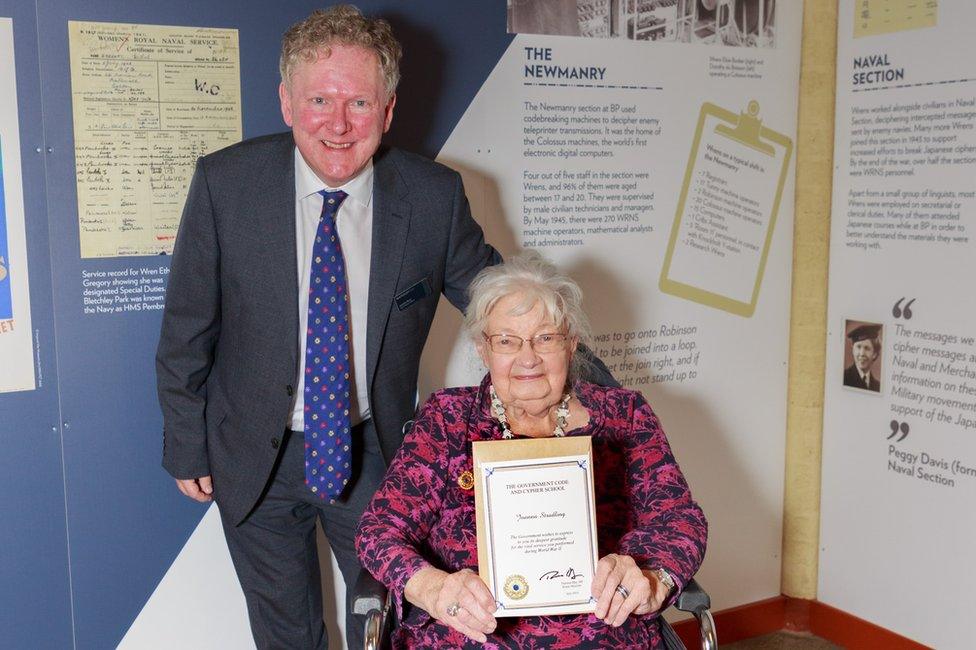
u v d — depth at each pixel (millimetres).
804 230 3084
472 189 2576
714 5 2859
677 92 2836
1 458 2162
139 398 2295
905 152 2783
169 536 2375
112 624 2338
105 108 2168
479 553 1527
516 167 2629
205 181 1964
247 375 2021
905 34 2758
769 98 2998
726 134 2941
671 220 2889
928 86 2699
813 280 3094
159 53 2201
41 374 2182
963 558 2689
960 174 2627
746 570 3189
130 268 2246
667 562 1623
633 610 1534
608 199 2773
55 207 2150
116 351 2254
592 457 1627
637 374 2904
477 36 2520
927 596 2803
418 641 1722
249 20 2281
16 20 2061
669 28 2793
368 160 1952
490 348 1741
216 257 1985
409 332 2109
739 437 3125
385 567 1604
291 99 1892
